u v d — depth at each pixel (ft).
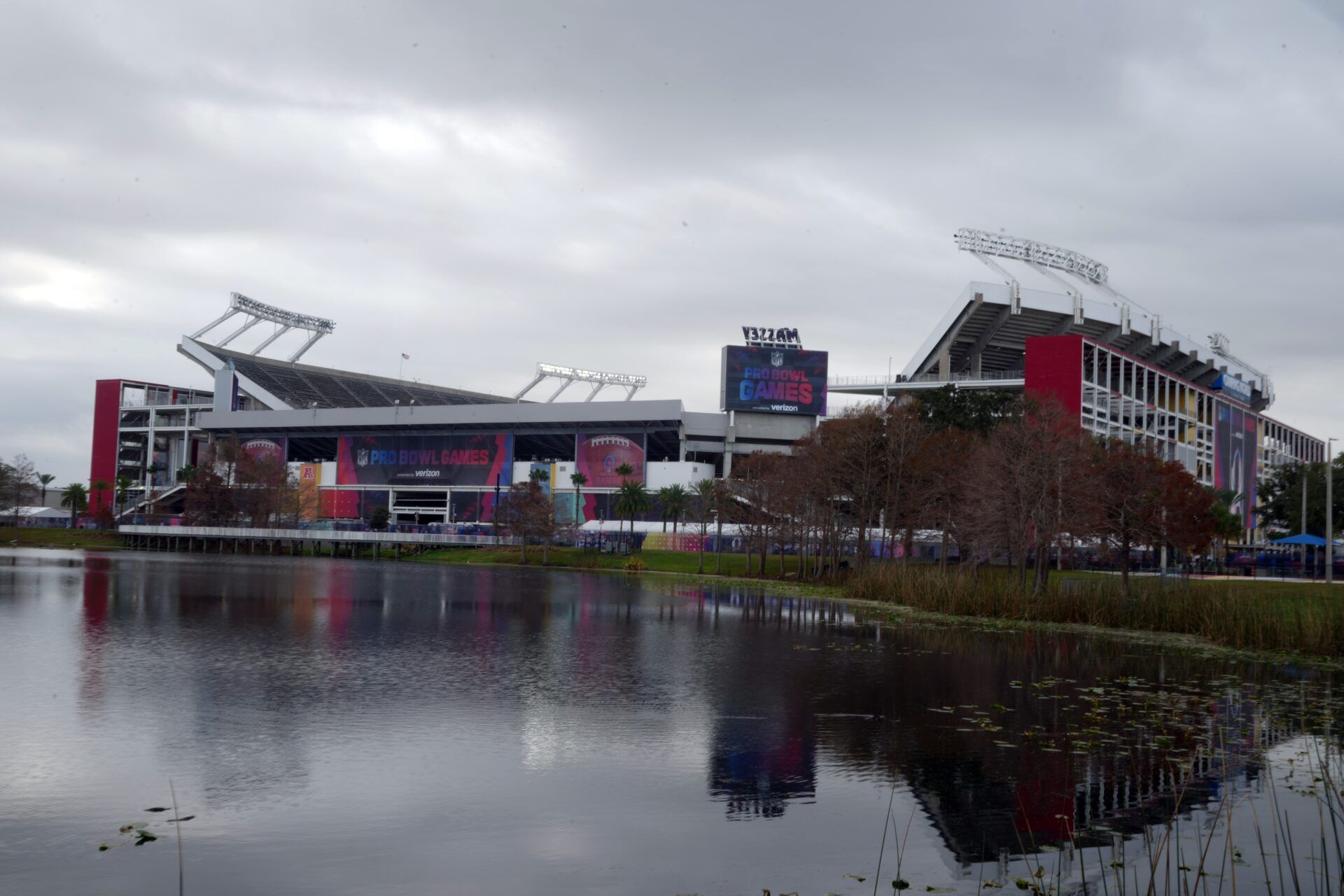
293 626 181.68
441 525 597.11
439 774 80.07
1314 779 81.15
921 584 258.37
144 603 222.48
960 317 590.14
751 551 467.93
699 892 56.90
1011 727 99.81
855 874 59.82
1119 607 204.95
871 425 341.41
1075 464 262.47
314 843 64.28
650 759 86.02
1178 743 93.04
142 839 64.39
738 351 622.54
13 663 132.46
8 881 57.36
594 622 204.13
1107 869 61.00
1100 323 590.14
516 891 56.85
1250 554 441.68
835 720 102.78
